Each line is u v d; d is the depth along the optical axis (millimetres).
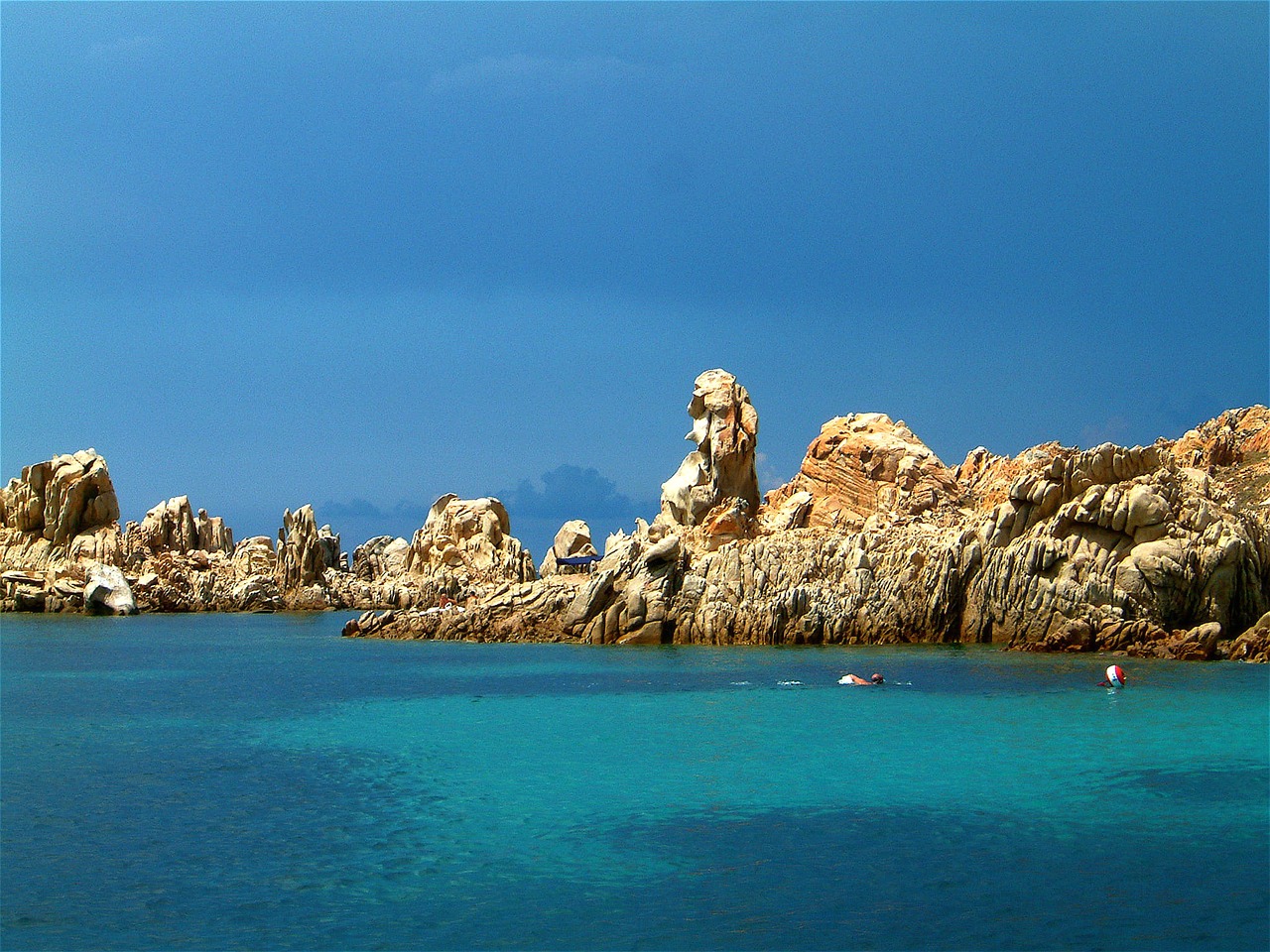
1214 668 69312
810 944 28391
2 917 30109
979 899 31047
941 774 43281
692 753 47281
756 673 69750
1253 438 109312
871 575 87625
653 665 74500
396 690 65375
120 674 75062
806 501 106250
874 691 62031
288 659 82750
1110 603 78938
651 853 34688
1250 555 80438
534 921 29734
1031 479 83875
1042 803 39406
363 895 31469
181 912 30391
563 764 45656
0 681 71562
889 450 107812
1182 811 38406
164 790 41969
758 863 33781
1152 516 79312
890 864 33656
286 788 42125
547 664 76062
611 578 91188
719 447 101375
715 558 90188
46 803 40250
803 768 44500
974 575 85188
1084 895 31250
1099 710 55594
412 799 40469
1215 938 28625
